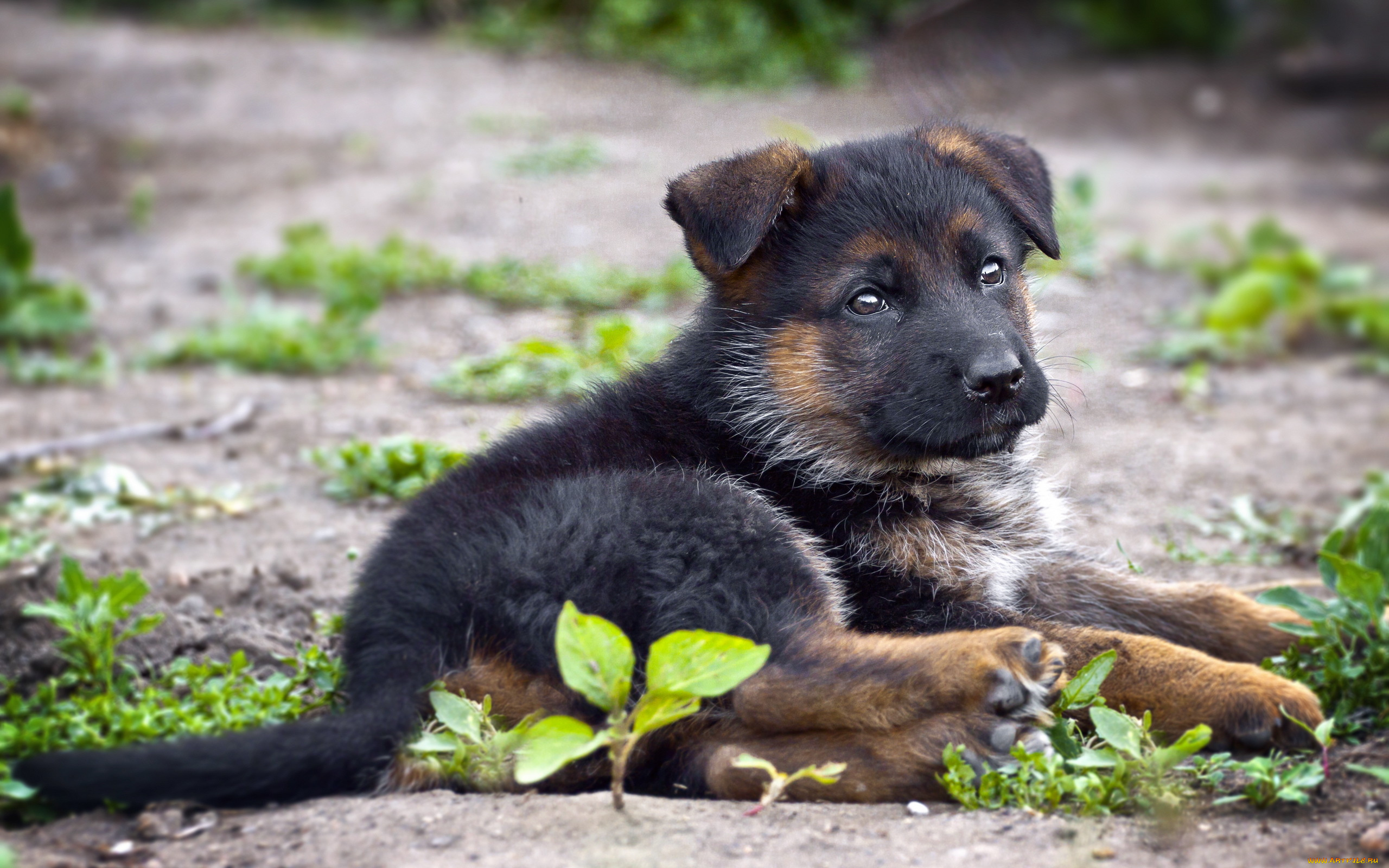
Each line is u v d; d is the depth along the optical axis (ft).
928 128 18.90
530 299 39.96
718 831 12.69
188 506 25.23
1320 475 27.50
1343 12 69.77
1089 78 71.31
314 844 12.68
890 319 16.57
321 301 41.06
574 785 14.12
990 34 69.36
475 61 78.02
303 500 25.62
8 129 60.39
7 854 12.69
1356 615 16.15
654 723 12.76
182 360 35.42
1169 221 51.60
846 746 13.71
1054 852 12.28
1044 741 13.83
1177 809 13.05
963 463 17.60
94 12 87.56
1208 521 24.77
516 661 14.11
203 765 13.28
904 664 13.57
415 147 61.36
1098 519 24.82
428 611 14.44
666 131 62.54
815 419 16.88
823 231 16.92
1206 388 33.78
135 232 49.98
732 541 14.52
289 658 17.19
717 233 16.14
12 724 15.85
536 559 14.28
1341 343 38.34
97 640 17.17
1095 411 32.12
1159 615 18.16
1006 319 16.57
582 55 78.02
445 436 28.63
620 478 15.24
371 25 87.20
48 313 36.52
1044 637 15.46
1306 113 67.41
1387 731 15.08
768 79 70.85
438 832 12.75
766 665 13.82
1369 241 48.47
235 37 82.99
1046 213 17.89
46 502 25.20
